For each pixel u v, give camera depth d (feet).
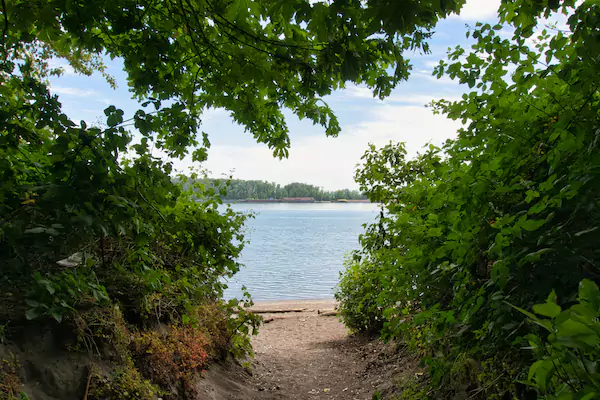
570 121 6.98
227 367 18.48
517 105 8.13
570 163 7.35
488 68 8.73
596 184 6.28
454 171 9.14
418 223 11.27
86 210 8.54
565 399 3.63
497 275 7.07
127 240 13.53
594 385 3.60
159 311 14.35
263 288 71.36
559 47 7.64
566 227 6.64
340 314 31.68
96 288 9.80
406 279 11.24
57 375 9.05
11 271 8.40
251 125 15.11
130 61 11.69
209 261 16.69
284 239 172.14
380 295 12.41
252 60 10.88
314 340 33.09
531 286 6.72
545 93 8.35
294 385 19.30
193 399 13.07
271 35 10.78
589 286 3.49
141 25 10.12
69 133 8.64
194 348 14.62
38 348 9.21
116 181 9.00
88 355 9.96
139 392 10.49
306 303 55.21
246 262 107.45
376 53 9.95
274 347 30.09
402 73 10.87
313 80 10.91
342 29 8.02
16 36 11.13
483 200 8.00
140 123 9.58
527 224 6.57
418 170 20.18
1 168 8.61
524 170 8.21
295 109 13.73
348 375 20.70
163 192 10.13
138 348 11.87
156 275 11.60
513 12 8.31
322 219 329.31
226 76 12.28
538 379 4.00
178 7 10.52
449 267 9.20
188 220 15.34
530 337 4.93
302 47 9.66
